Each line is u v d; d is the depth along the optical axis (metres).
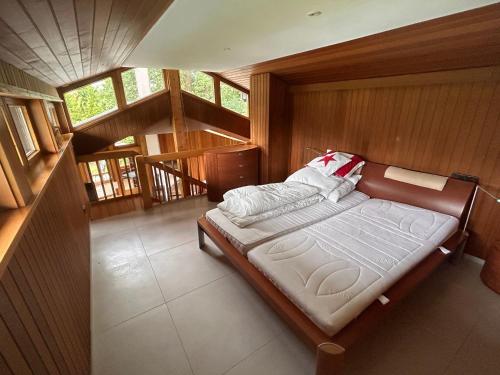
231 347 1.65
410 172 2.72
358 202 2.80
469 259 2.48
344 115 3.37
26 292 0.86
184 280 2.25
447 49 1.98
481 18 1.48
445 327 1.74
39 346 0.88
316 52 2.49
